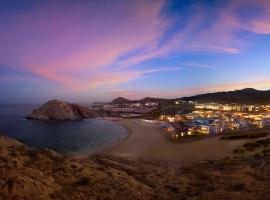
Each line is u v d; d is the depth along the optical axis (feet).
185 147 181.27
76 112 547.90
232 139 197.16
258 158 113.60
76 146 210.18
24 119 489.67
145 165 122.83
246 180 72.64
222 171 92.53
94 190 53.31
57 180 54.39
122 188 59.47
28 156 69.77
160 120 478.59
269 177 73.36
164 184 74.43
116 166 101.81
